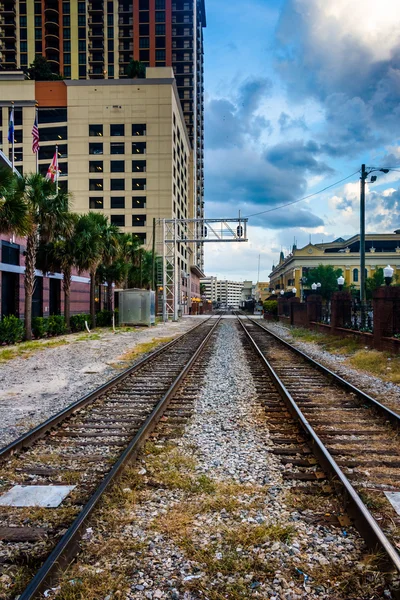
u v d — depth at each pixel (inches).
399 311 577.6
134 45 3265.3
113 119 2630.4
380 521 138.7
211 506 150.1
